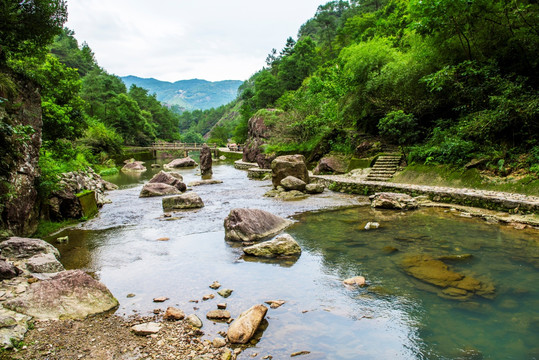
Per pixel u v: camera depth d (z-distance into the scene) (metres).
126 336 3.93
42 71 15.06
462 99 15.10
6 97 7.53
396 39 26.88
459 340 3.79
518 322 4.14
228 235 8.29
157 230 9.26
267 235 8.36
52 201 9.90
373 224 8.96
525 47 13.07
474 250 6.79
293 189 15.54
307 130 25.64
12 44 9.91
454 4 12.83
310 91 30.78
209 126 164.50
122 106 57.12
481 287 5.12
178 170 32.06
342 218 10.10
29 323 4.09
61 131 15.57
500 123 12.12
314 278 5.66
